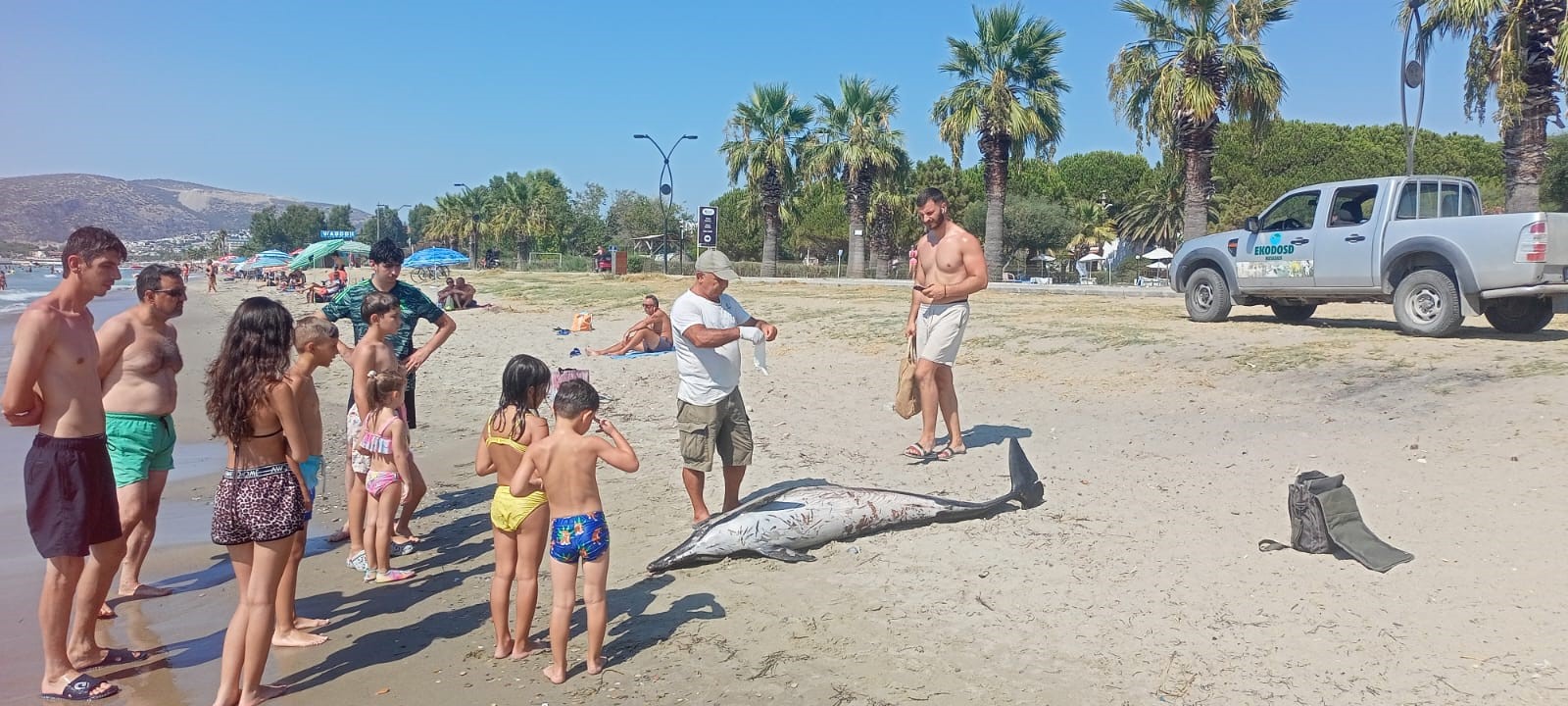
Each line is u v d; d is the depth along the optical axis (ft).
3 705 14.83
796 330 58.29
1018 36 104.22
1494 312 38.75
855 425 32.42
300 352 16.70
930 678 14.44
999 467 25.44
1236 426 27.86
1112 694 13.62
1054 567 18.24
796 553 19.81
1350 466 22.81
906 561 19.17
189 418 42.45
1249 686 13.52
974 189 217.15
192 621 18.40
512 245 283.18
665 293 99.09
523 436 16.28
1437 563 16.75
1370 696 13.01
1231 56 80.38
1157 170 224.53
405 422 22.11
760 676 14.87
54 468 14.84
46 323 14.56
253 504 14.20
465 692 14.89
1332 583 16.40
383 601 19.11
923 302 26.03
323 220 531.91
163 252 651.66
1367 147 180.45
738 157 140.05
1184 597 16.44
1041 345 44.60
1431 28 62.54
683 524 22.76
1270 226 44.60
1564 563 16.20
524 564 15.74
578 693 14.70
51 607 15.05
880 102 132.87
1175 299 73.41
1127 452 26.09
